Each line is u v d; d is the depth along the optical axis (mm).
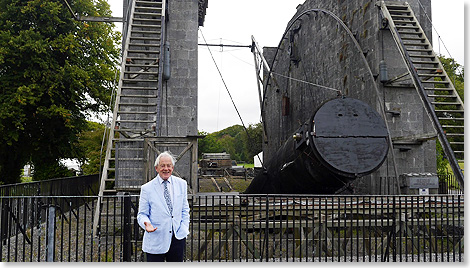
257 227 9039
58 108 19422
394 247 7578
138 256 8117
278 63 27672
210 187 21094
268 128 29125
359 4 15602
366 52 14883
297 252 9367
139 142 13719
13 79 19562
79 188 17016
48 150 21562
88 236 10172
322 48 19562
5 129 19297
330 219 9391
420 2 15023
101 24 22922
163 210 5230
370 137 10086
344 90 16844
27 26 20359
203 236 9227
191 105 14391
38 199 7836
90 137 22891
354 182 15508
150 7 14109
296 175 11047
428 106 11672
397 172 12781
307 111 21469
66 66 20078
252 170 31578
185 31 14695
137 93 14195
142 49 14656
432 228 10070
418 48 14359
